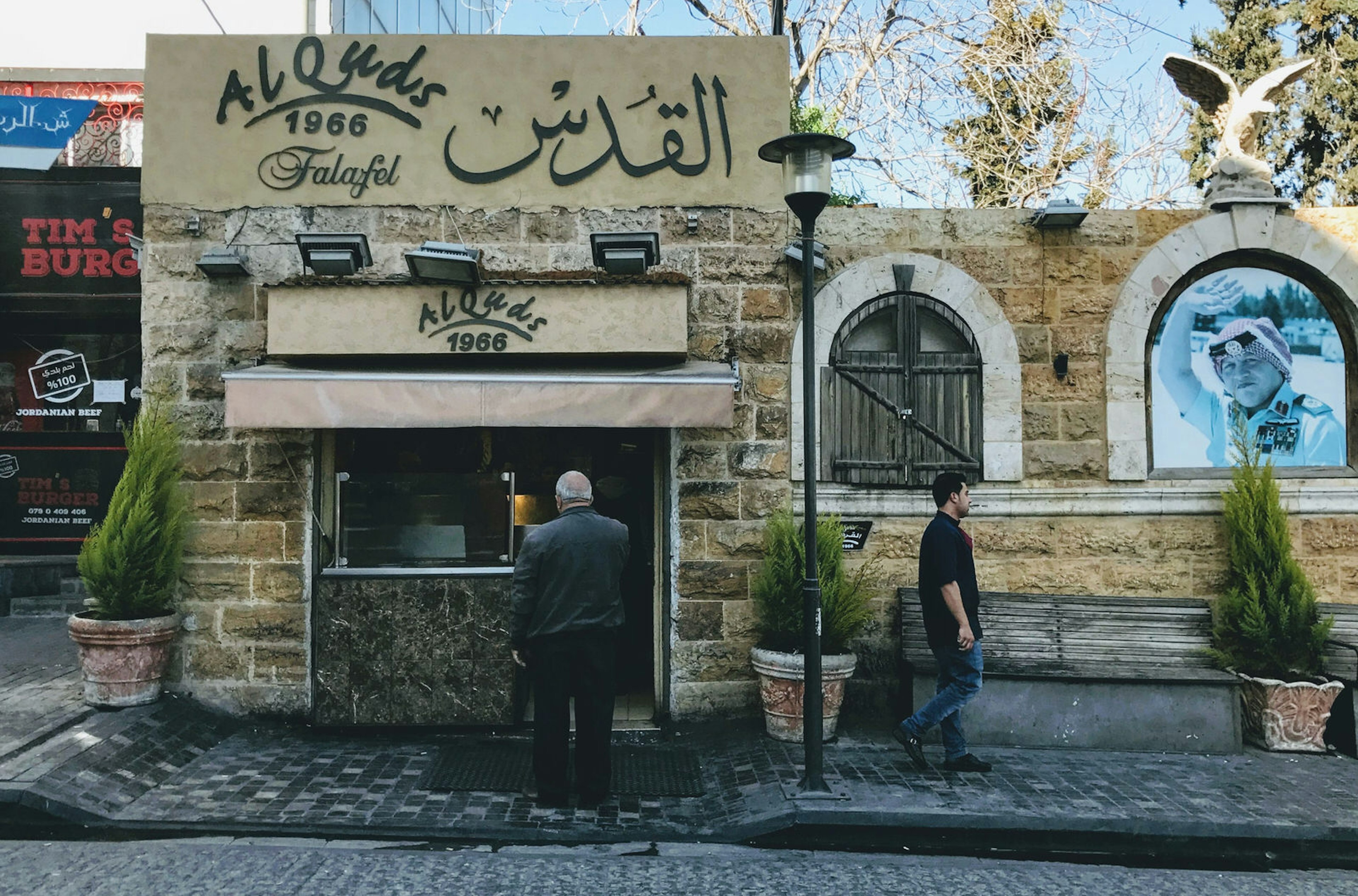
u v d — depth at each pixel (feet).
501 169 24.44
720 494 24.14
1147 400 25.41
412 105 24.44
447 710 22.99
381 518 24.14
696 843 17.26
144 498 22.20
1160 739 21.99
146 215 24.03
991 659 22.82
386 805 18.28
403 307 22.90
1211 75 26.08
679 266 24.44
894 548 24.72
